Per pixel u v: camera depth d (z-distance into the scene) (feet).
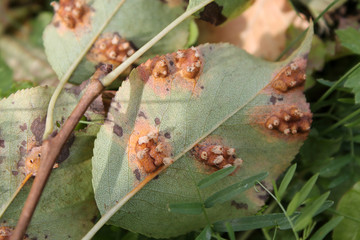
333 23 0.65
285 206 0.60
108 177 0.55
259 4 0.67
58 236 0.56
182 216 0.55
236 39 0.67
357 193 0.58
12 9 0.78
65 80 0.59
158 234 0.55
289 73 0.55
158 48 0.60
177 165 0.55
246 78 0.56
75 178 0.57
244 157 0.55
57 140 0.53
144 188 0.55
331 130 0.62
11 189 0.56
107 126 0.55
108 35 0.60
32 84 0.67
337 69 0.65
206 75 0.55
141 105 0.55
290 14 0.66
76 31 0.60
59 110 0.57
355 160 0.60
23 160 0.56
